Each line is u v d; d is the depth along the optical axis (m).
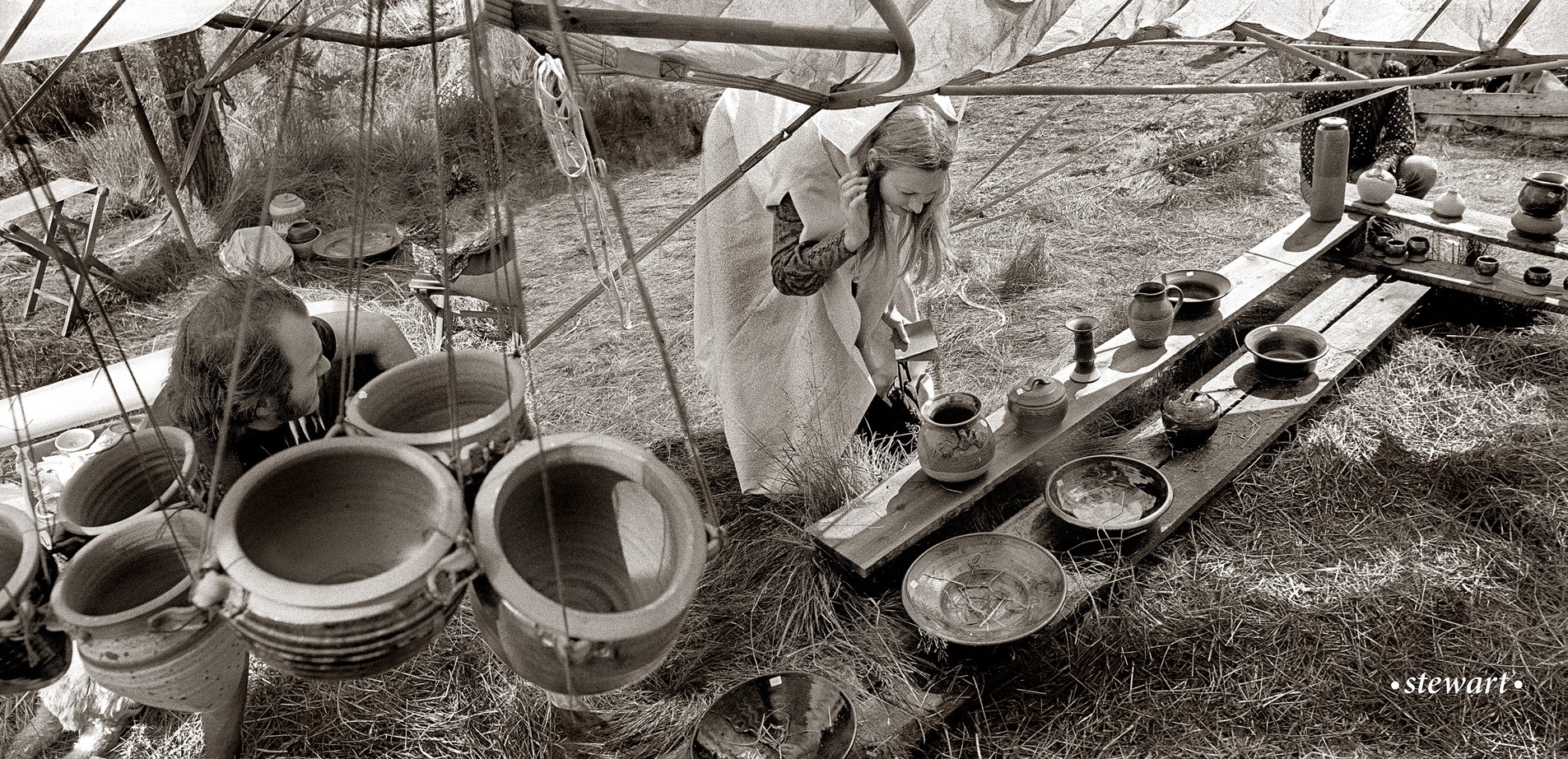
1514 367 4.10
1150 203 5.80
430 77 6.82
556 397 4.34
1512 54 3.34
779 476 3.54
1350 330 4.21
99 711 2.72
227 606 1.03
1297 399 3.77
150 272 5.38
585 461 1.22
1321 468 3.60
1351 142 5.07
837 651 3.00
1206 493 3.38
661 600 1.09
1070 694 2.88
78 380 3.87
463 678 2.92
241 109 6.57
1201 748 2.76
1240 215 5.62
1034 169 6.40
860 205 2.91
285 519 1.18
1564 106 6.15
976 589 3.00
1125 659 2.96
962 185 6.26
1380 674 2.91
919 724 2.76
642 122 7.00
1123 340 3.98
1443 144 6.44
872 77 2.18
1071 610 2.98
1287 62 6.59
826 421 3.45
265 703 2.83
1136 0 3.14
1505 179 5.89
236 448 2.25
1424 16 3.42
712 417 4.14
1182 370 4.29
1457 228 4.50
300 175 6.15
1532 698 2.80
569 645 1.05
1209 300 4.04
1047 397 3.39
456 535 1.07
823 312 3.29
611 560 1.30
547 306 5.04
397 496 1.19
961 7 2.12
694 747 2.63
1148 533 3.24
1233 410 3.75
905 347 3.80
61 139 6.56
